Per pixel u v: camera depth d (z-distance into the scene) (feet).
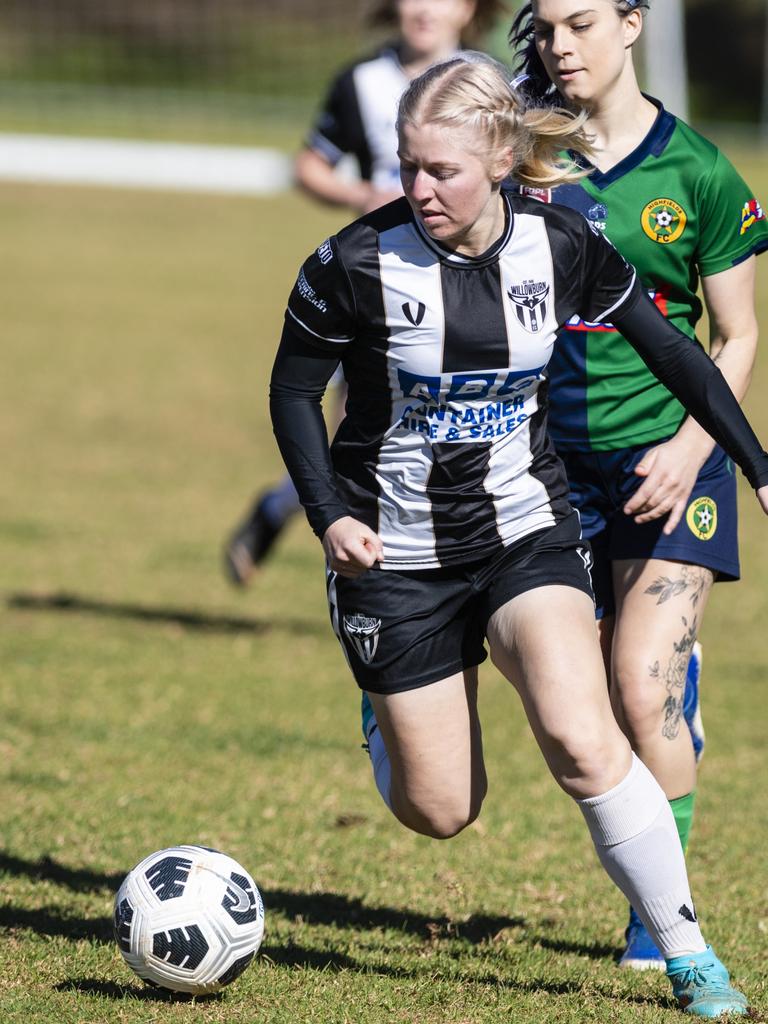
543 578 41.70
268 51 526.98
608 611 49.67
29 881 53.47
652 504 45.85
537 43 46.60
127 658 91.45
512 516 42.60
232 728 77.97
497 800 68.54
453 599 42.98
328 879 56.08
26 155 404.36
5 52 515.50
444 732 43.06
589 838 63.41
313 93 507.71
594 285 42.06
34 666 88.48
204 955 41.45
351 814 64.39
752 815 66.95
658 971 46.75
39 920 49.52
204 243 325.01
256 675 89.30
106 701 81.97
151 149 409.90
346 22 530.27
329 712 82.28
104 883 53.98
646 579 47.32
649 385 48.73
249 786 67.92
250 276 289.94
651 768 46.85
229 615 104.17
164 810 63.21
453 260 40.01
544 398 42.80
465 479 42.09
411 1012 41.52
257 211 371.56
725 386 43.37
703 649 99.86
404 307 40.14
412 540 42.70
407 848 60.49
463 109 37.91
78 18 522.88
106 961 45.44
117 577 113.09
